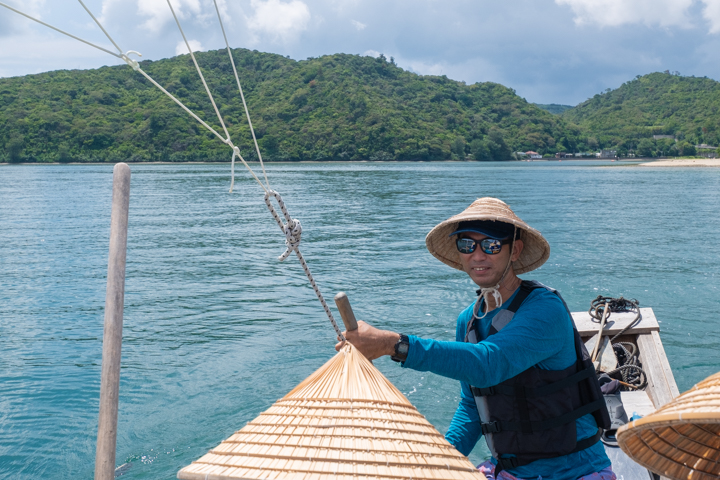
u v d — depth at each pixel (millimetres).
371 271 12977
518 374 2248
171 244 17281
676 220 22266
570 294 10570
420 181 55594
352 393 1708
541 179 59438
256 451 1538
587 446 2295
